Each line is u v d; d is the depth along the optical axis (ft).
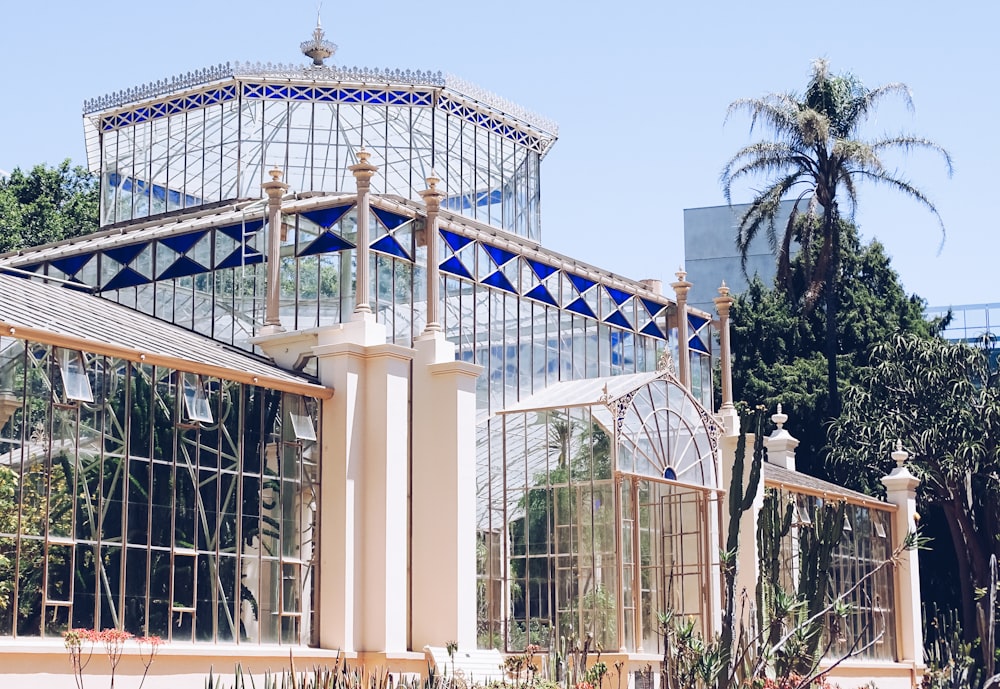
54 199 189.78
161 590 78.43
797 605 66.49
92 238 113.09
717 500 116.26
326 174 117.29
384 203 100.53
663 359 112.68
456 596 92.02
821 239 179.73
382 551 89.56
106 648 72.64
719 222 262.47
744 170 178.40
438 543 93.40
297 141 117.39
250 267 101.86
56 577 72.74
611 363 123.03
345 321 97.81
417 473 95.40
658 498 109.60
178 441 81.05
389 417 91.40
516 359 112.47
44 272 111.96
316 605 88.53
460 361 95.50
